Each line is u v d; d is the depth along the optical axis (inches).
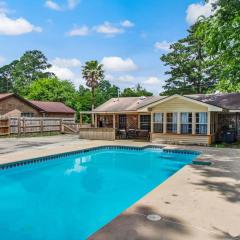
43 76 3371.1
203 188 309.6
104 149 741.9
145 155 673.6
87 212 300.4
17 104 1368.1
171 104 817.5
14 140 911.0
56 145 756.6
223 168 425.7
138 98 1159.0
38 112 1481.3
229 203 257.0
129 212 232.1
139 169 533.3
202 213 230.2
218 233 191.3
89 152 684.1
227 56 732.0
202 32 688.4
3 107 1293.1
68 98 2031.3
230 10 631.2
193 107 783.7
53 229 254.4
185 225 204.7
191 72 1599.4
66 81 2197.3
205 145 756.0
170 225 204.4
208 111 759.1
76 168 541.0
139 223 207.9
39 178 459.8
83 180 449.1
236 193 290.0
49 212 301.1
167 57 1659.7
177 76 1653.5
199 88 1610.5
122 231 193.0
